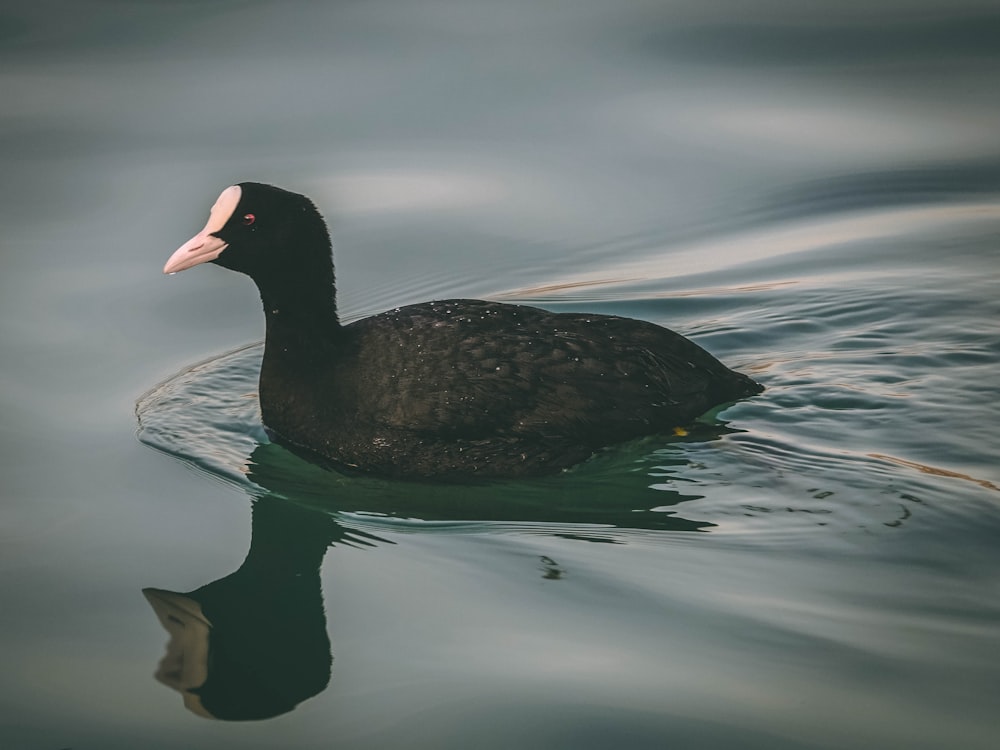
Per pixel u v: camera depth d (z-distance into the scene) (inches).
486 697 335.3
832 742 315.9
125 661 360.8
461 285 629.9
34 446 490.0
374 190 703.7
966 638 359.3
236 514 445.4
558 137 751.1
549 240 669.3
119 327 593.6
